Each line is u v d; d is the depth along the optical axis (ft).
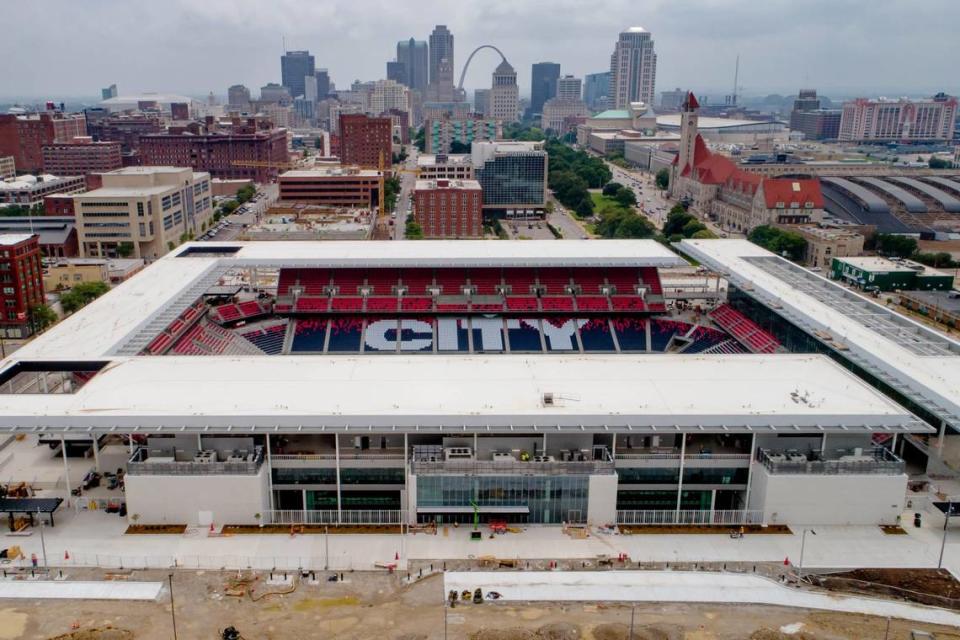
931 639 333.62
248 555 391.04
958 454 483.51
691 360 521.24
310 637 330.34
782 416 425.28
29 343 532.73
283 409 430.20
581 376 488.44
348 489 438.40
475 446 433.48
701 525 426.51
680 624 341.41
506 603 355.36
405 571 380.58
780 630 338.75
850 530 421.18
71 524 415.44
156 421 414.62
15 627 333.62
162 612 346.13
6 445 501.97
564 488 420.36
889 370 492.95
